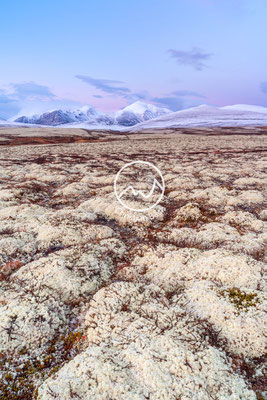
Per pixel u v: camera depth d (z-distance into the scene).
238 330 1.33
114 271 1.94
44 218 2.78
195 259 1.95
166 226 2.73
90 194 4.05
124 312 1.46
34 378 1.24
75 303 1.64
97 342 1.33
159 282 1.76
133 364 1.19
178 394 1.09
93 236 2.40
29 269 1.85
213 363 1.19
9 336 1.36
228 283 1.67
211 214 3.05
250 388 1.14
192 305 1.52
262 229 2.50
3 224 2.65
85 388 1.12
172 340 1.25
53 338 1.42
